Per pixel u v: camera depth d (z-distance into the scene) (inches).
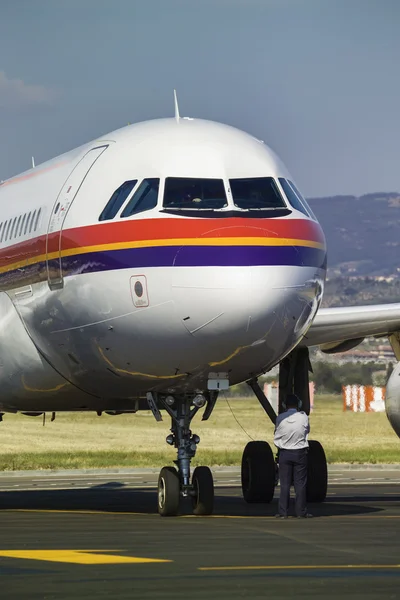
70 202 2503.7
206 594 1364.4
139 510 2886.3
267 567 1582.2
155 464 5128.0
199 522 2316.7
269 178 2420.0
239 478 4414.4
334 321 2908.5
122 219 2345.0
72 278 2422.5
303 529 2132.1
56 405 2859.3
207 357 2304.4
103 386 2596.0
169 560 1653.5
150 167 2405.3
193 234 2257.6
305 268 2306.8
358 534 2036.2
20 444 6609.3
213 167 2396.7
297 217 2359.7
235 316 2225.6
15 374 2763.3
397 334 3100.4
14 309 2709.2
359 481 4237.2
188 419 2561.5
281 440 2443.4
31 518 2506.2
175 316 2244.1
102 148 2568.9
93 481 4333.2
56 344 2559.1
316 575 1509.6
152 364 2354.8
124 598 1337.4
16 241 2716.5
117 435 7711.6
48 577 1488.7
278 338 2308.1
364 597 1344.7
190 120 2581.2
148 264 2266.2
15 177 3115.2
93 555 1711.4
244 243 2251.5
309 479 3048.7
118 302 2314.2
